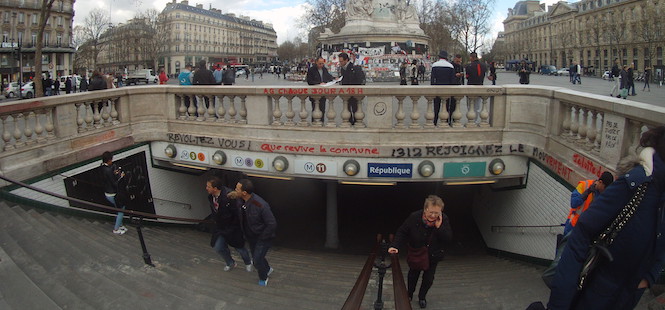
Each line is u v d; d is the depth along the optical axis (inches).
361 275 180.4
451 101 375.6
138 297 202.8
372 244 481.7
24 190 320.2
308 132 343.0
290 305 212.4
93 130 371.2
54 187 339.6
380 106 329.4
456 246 464.1
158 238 351.9
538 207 319.0
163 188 427.2
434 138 329.4
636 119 210.7
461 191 555.2
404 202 622.2
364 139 333.4
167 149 394.3
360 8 1380.4
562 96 284.0
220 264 289.1
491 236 437.7
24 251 244.7
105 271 236.1
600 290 113.3
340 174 342.3
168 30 4099.4
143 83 2039.9
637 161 110.2
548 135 304.8
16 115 323.0
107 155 319.0
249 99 358.9
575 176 261.9
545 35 4466.0
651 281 111.9
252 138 360.5
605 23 3289.9
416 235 199.2
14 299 188.4
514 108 324.5
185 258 290.8
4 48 2532.0
